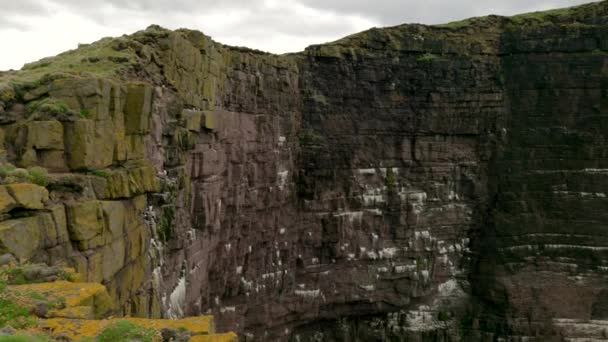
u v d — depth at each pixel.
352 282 51.38
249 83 41.91
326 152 50.88
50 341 11.39
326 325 52.03
